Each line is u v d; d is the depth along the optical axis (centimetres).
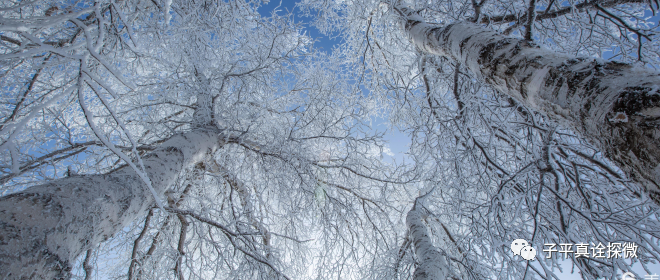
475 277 332
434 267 264
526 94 149
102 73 310
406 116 455
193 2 314
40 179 259
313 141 478
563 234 253
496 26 366
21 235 120
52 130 232
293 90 485
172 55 313
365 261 530
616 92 104
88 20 245
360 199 514
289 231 520
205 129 343
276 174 417
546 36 349
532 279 290
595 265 259
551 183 313
